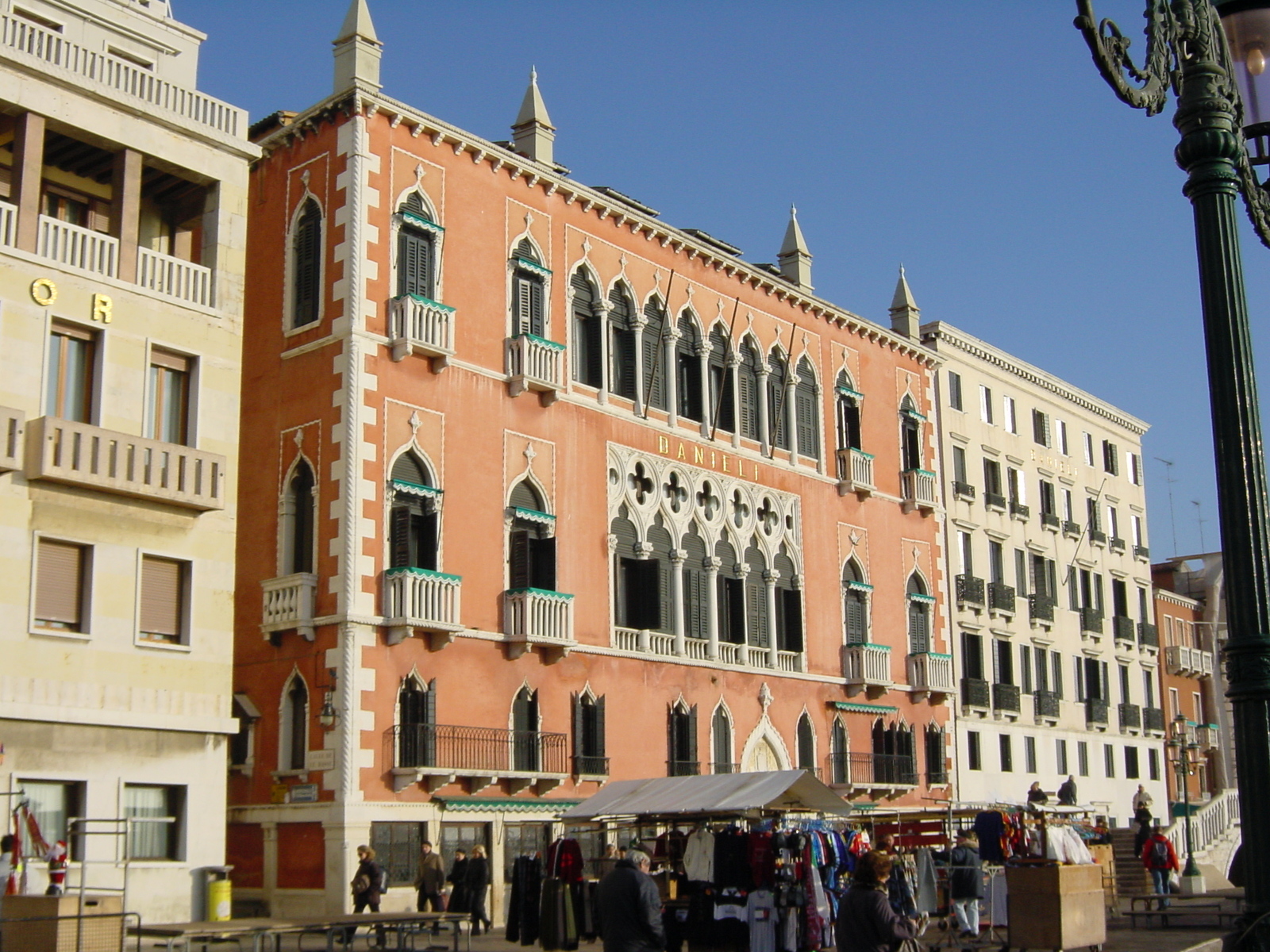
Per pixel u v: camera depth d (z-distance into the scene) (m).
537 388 33.09
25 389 23.42
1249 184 9.80
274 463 30.55
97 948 17.50
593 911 23.48
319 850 27.77
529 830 31.09
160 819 23.66
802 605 40.47
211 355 26.34
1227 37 9.78
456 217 32.38
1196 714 67.62
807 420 42.59
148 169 26.48
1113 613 60.28
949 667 45.38
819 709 40.34
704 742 36.16
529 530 32.59
